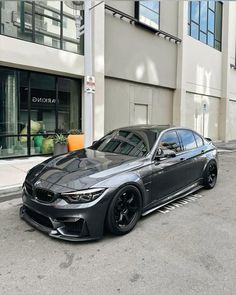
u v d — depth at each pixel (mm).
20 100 10094
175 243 3924
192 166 5852
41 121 10727
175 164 5273
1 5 8977
